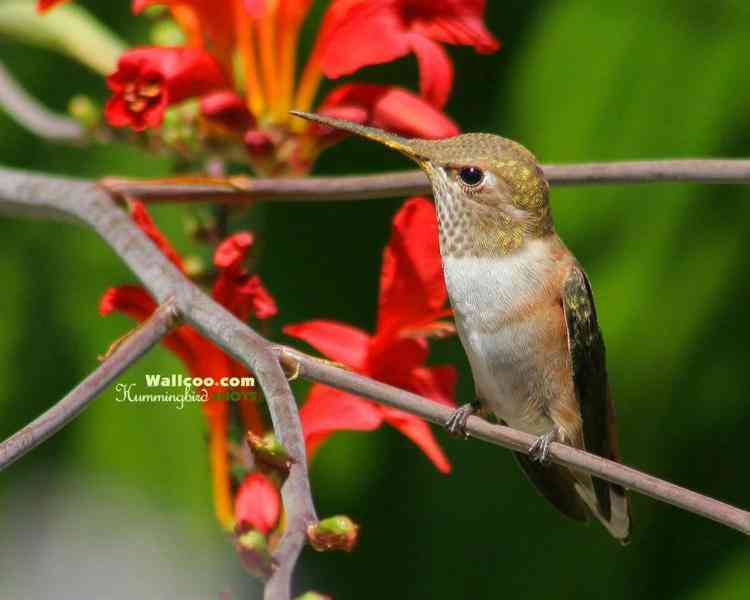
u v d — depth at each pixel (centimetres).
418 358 682
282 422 511
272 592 452
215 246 710
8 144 980
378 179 694
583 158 913
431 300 671
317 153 734
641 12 923
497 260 659
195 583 1062
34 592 1094
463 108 976
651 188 912
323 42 721
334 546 477
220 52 726
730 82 909
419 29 697
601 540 932
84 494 1012
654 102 913
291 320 979
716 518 525
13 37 807
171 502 940
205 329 557
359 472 962
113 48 806
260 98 737
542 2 973
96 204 655
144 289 664
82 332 946
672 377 907
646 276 905
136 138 752
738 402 906
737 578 917
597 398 685
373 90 700
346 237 987
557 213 920
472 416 590
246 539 484
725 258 902
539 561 935
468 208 659
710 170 670
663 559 933
